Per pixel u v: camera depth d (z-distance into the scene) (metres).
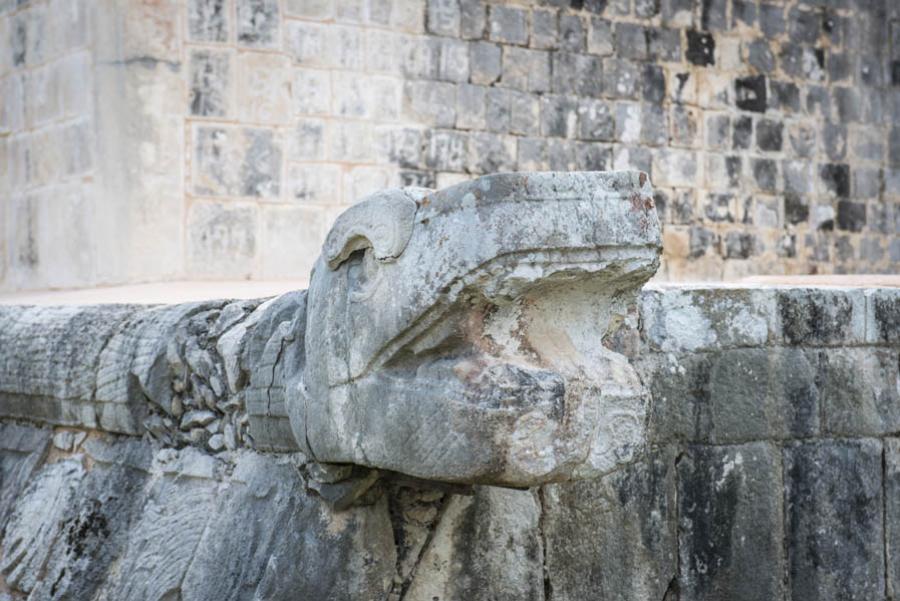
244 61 10.87
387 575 4.01
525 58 12.26
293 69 11.10
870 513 5.17
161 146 10.53
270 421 4.30
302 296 4.38
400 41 11.63
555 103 12.41
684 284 5.07
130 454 5.36
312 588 3.99
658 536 4.68
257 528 4.32
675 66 12.97
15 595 5.59
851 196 13.83
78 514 5.41
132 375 5.27
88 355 5.58
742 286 5.00
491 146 12.10
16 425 6.32
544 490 4.43
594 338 3.73
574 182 3.40
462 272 3.38
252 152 10.91
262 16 10.95
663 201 12.93
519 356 3.54
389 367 3.65
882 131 13.98
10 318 6.32
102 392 5.46
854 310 5.18
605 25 12.65
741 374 4.92
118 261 10.41
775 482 4.97
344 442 3.77
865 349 5.21
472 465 3.39
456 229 3.40
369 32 11.47
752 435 4.93
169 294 8.52
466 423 3.39
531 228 3.33
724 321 4.90
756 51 13.36
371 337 3.64
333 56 11.30
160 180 10.52
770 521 4.95
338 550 3.99
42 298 9.39
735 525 4.87
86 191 10.56
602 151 12.63
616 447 3.69
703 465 4.83
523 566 4.31
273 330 4.39
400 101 11.66
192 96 10.66
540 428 3.41
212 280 10.73
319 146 11.25
